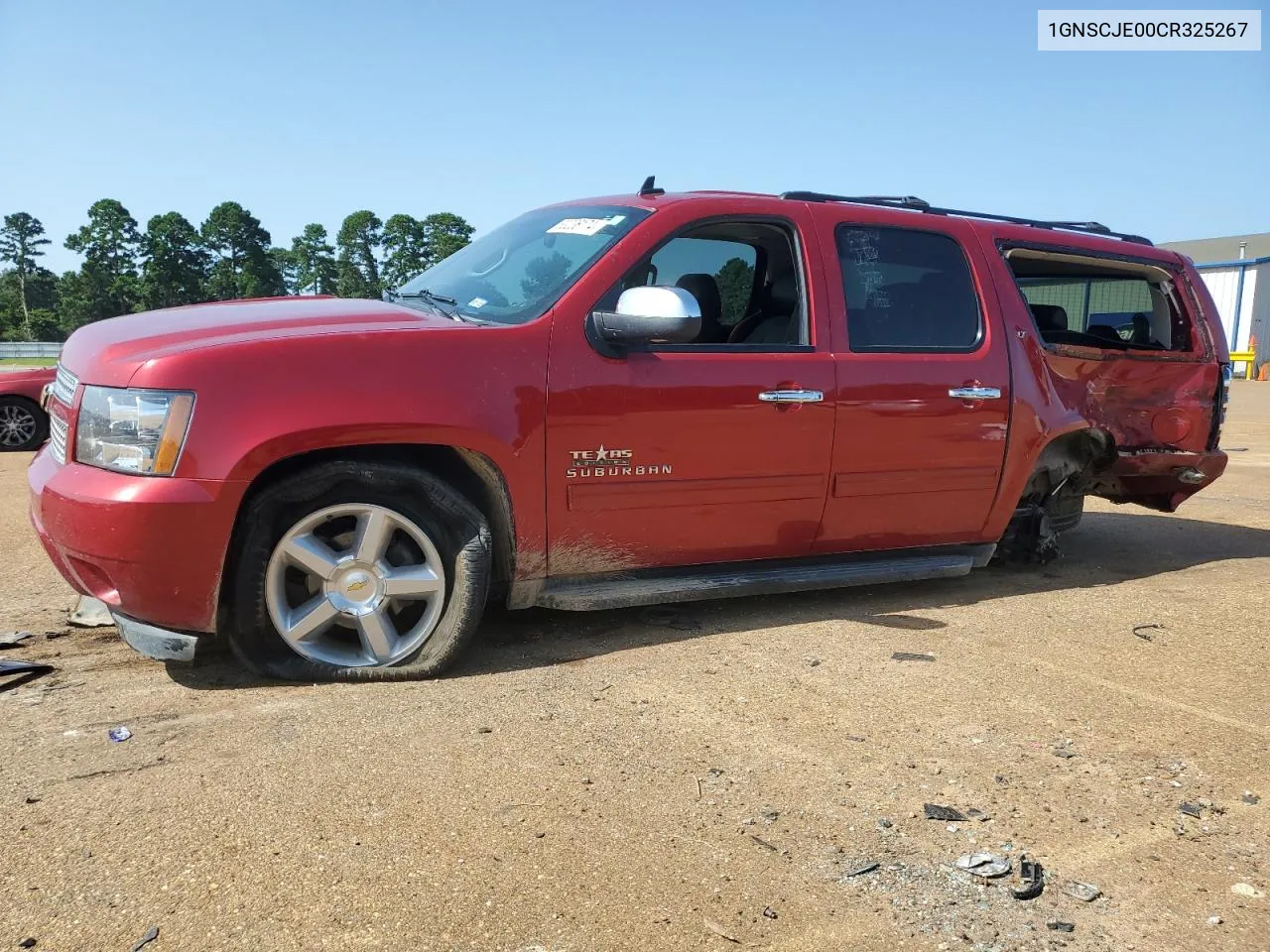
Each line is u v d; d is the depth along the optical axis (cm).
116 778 258
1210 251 5434
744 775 272
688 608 437
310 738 286
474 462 346
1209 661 381
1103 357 505
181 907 203
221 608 322
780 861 229
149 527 300
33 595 447
